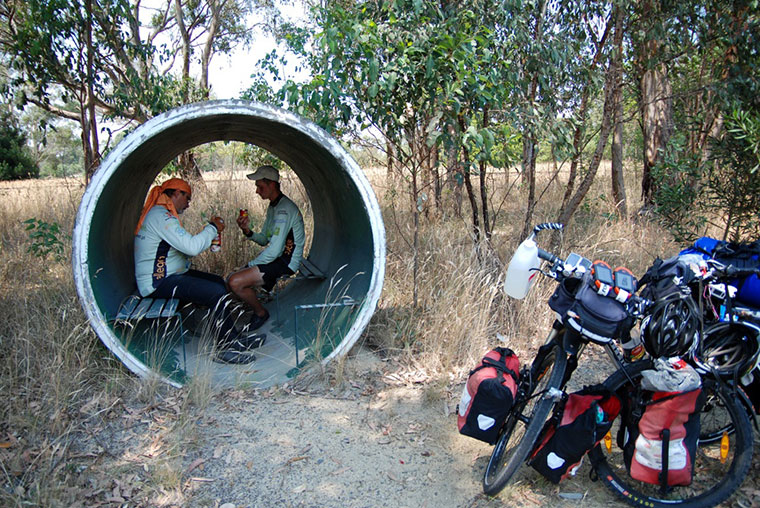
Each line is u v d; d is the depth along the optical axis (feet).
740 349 8.40
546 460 8.32
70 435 9.98
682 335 7.26
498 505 8.52
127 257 15.87
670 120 25.08
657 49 18.89
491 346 14.17
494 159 14.26
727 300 8.39
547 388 7.98
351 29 12.64
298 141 13.61
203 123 12.23
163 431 10.27
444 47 12.80
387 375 12.80
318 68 15.25
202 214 23.12
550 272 8.27
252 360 13.91
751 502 8.24
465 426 8.41
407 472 9.35
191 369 13.07
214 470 9.32
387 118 14.12
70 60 20.45
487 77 13.57
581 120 17.29
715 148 16.80
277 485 8.97
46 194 30.22
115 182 12.16
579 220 24.52
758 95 16.52
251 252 21.62
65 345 11.52
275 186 16.21
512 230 22.63
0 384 10.80
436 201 23.20
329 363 12.49
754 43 16.72
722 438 8.71
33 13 18.51
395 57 13.23
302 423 10.80
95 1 19.88
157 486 8.76
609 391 8.22
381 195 28.02
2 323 13.35
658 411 7.82
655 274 8.64
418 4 13.01
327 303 13.78
